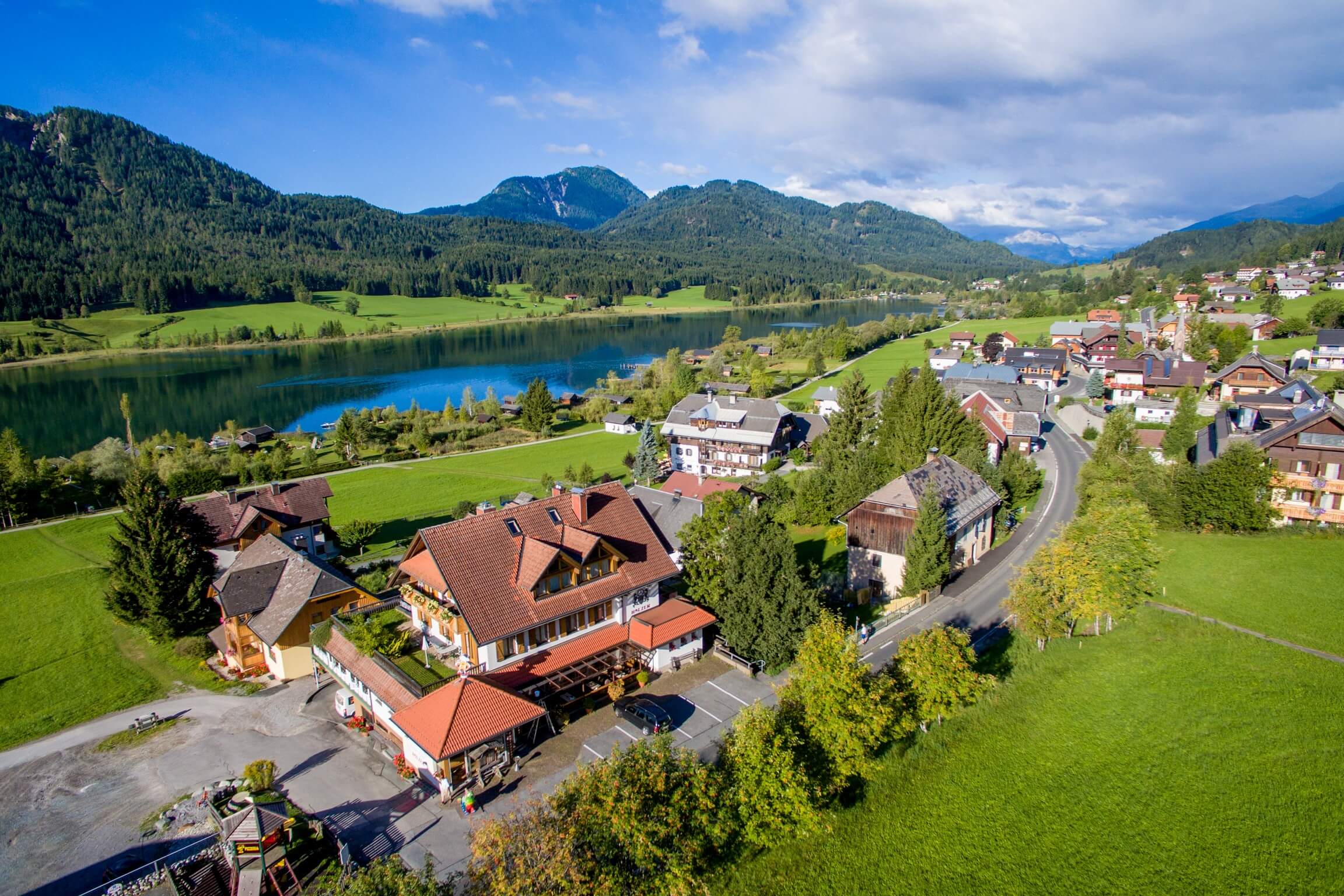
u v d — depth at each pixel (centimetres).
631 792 2905
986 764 3912
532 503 5300
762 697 4797
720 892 3167
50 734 4891
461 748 3841
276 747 4628
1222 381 12669
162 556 6150
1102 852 3288
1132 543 5125
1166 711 4206
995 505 7350
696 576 5731
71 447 16400
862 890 3166
